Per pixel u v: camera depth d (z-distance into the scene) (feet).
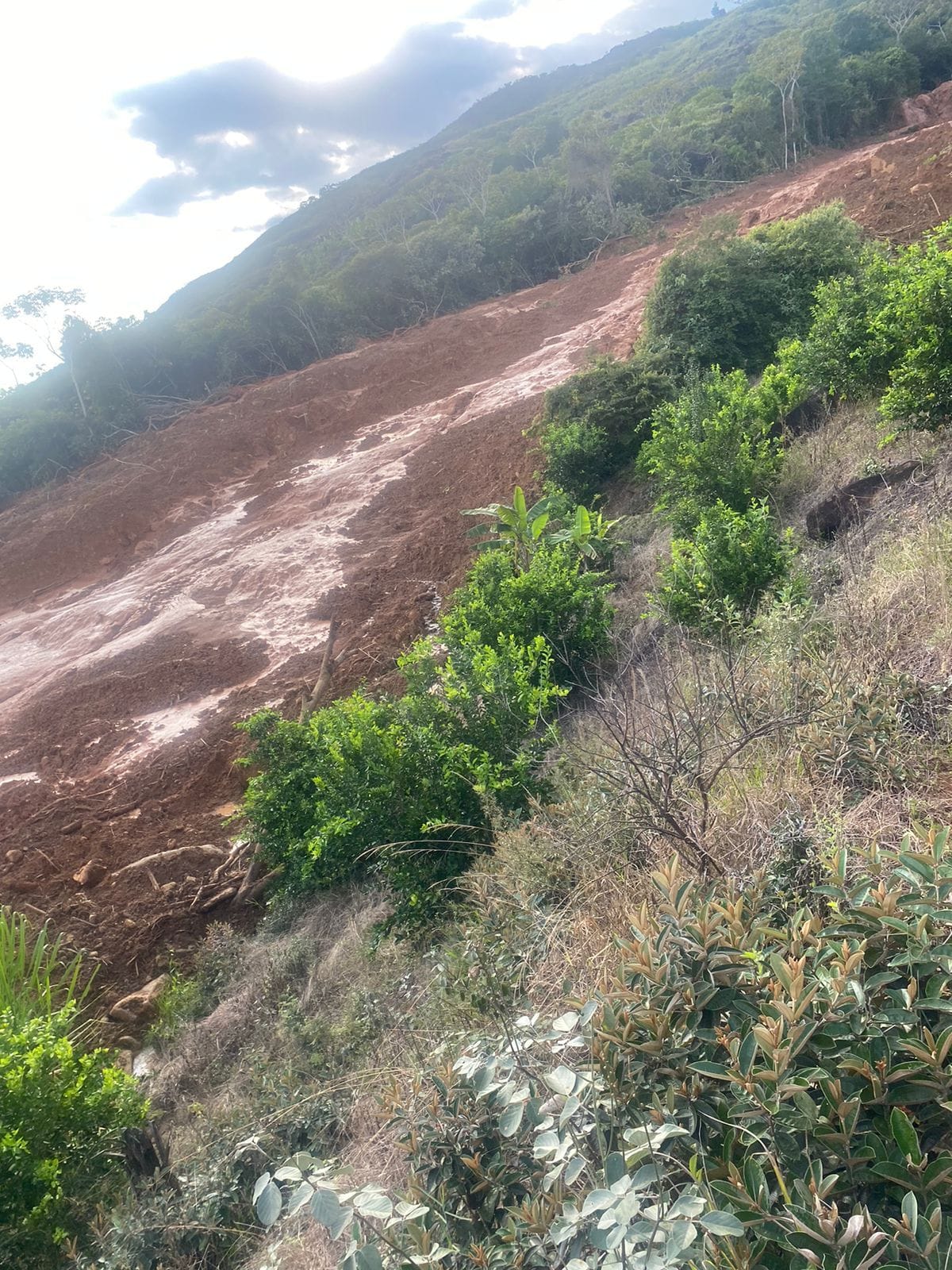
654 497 36.14
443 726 18.24
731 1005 5.85
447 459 61.98
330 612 47.98
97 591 65.51
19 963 19.99
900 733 9.75
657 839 10.12
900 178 65.77
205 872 29.45
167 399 109.70
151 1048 21.59
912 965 5.40
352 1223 5.06
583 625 24.38
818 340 27.78
